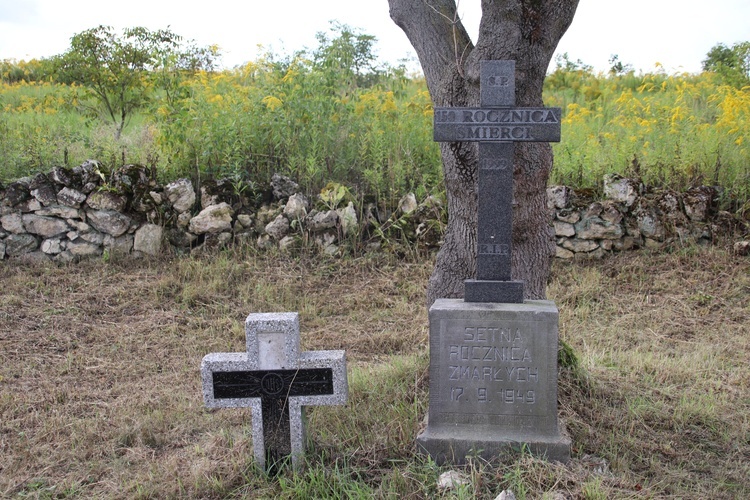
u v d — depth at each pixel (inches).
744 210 376.8
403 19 229.8
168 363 267.4
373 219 376.2
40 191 356.8
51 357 271.3
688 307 322.0
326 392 176.1
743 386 233.9
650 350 280.5
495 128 180.1
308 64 408.8
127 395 234.7
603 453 181.2
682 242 368.8
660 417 205.5
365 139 404.5
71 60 463.8
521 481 162.7
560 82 723.4
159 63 402.0
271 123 394.6
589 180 407.8
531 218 222.5
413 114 438.0
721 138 417.4
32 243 358.0
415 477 170.4
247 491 169.3
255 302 328.8
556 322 175.2
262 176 397.7
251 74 473.4
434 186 392.8
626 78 724.7
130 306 321.4
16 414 218.5
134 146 437.4
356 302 333.1
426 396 212.5
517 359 177.9
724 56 780.0
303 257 363.9
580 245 371.6
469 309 177.8
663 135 439.8
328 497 161.9
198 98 398.3
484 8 207.5
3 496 169.8
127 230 361.7
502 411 180.1
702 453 187.0
